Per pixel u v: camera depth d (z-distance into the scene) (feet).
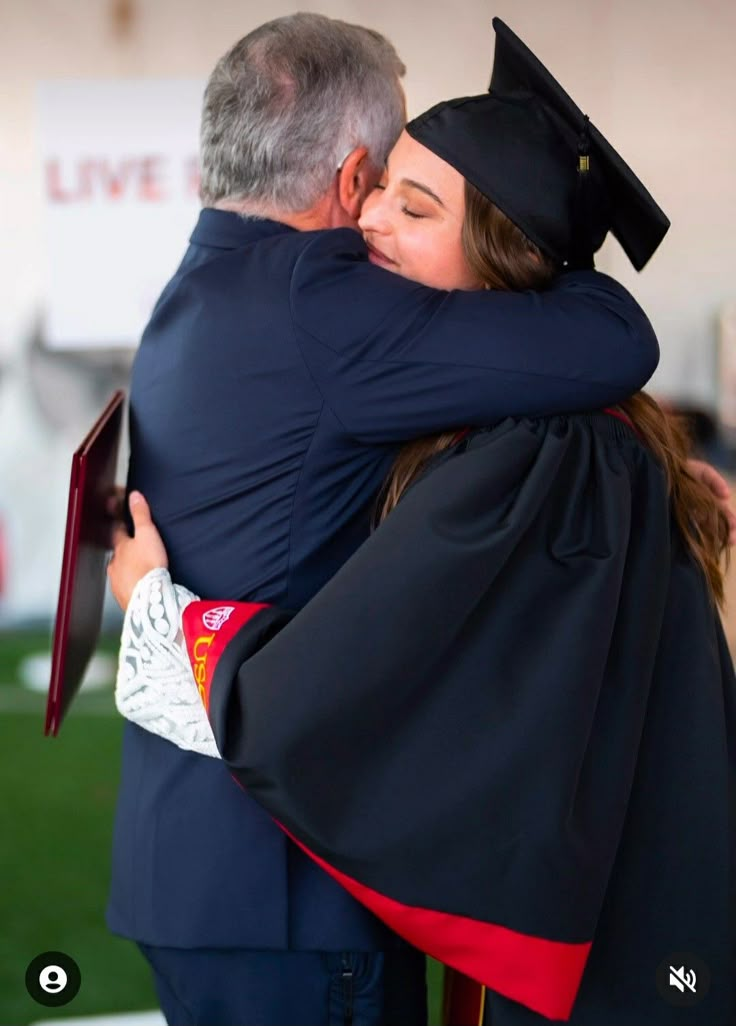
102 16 49.57
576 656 12.64
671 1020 13.38
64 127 50.37
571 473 13.46
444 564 12.51
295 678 12.41
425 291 13.52
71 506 13.43
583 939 12.67
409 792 12.60
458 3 48.75
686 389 50.67
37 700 43.86
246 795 14.25
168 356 14.71
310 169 14.84
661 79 49.24
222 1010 14.52
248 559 14.47
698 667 13.93
